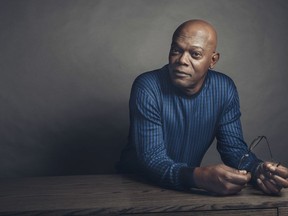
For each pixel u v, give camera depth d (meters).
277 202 1.69
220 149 2.16
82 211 1.63
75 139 2.97
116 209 1.64
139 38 2.95
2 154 2.96
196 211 1.68
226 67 3.03
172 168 1.84
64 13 2.92
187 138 2.10
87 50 2.94
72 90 2.95
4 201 1.73
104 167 3.00
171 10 2.97
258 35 3.04
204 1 2.99
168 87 2.02
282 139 3.10
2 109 2.93
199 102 2.05
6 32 2.90
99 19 2.94
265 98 3.07
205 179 1.75
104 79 2.95
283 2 3.04
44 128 2.96
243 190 1.85
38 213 1.62
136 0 2.95
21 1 2.90
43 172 2.98
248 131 3.07
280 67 3.06
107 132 2.98
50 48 2.93
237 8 3.02
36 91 2.94
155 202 1.69
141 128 1.99
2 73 2.91
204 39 1.88
